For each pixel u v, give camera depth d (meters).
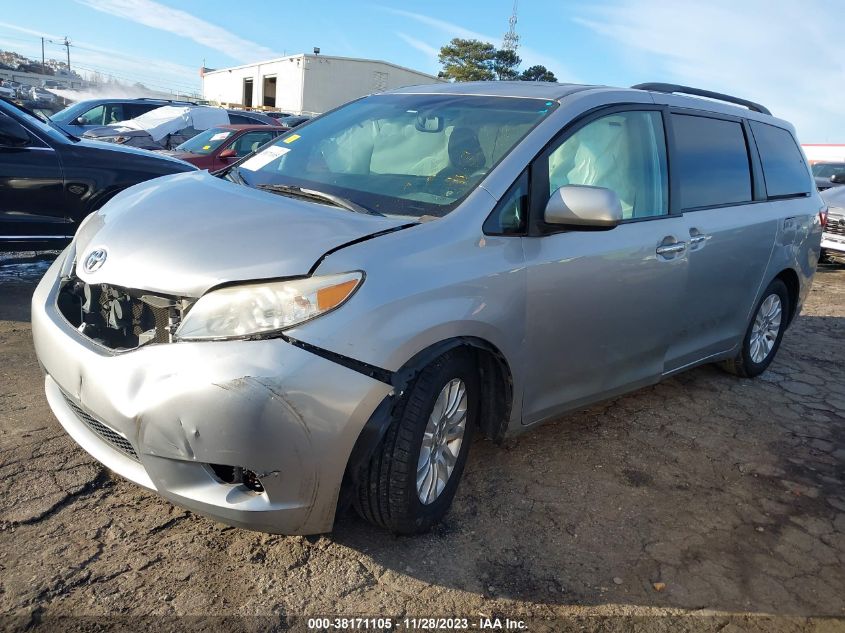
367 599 2.29
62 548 2.36
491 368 2.80
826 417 4.31
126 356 2.23
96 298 2.47
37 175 5.20
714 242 3.82
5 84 42.84
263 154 3.51
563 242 2.93
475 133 3.06
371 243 2.37
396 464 2.36
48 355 2.51
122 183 5.57
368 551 2.53
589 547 2.72
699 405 4.32
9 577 2.19
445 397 2.57
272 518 2.18
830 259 10.47
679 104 3.85
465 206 2.66
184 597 2.20
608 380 3.36
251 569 2.37
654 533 2.86
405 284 2.32
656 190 3.52
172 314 2.24
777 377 5.02
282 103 37.25
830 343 6.11
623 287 3.21
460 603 2.33
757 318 4.66
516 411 2.89
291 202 2.67
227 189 2.87
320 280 2.20
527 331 2.79
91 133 12.59
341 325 2.17
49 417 3.23
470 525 2.77
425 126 3.24
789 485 3.40
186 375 2.10
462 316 2.45
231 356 2.10
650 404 4.26
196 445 2.10
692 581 2.58
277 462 2.11
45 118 5.90
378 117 3.46
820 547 2.89
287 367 2.09
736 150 4.26
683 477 3.37
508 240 2.73
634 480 3.28
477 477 3.14
